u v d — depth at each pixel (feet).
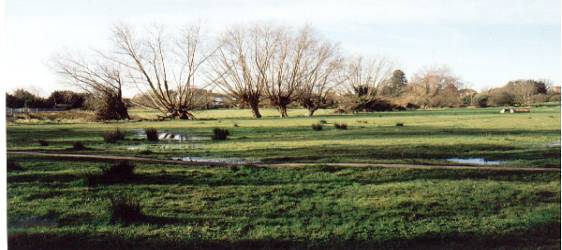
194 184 38.83
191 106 142.10
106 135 70.13
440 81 174.09
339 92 172.14
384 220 30.22
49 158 49.98
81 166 45.57
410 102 177.06
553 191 35.96
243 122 113.29
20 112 117.29
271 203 33.83
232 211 32.09
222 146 61.87
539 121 99.40
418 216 31.04
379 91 173.27
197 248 26.20
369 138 70.33
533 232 28.14
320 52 158.20
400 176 41.37
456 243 26.86
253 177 41.27
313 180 40.24
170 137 75.36
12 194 35.40
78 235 27.66
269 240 27.17
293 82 155.02
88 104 127.75
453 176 41.22
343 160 49.16
